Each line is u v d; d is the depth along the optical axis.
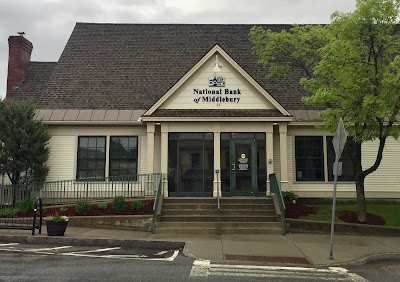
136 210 16.09
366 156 19.22
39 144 17.23
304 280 8.15
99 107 19.66
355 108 14.12
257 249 11.42
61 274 8.02
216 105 18.38
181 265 9.28
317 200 18.89
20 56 23.34
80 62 21.84
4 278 7.61
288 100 20.20
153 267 8.96
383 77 13.57
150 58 22.27
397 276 8.75
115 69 21.58
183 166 18.33
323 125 15.32
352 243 12.65
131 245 12.05
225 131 18.33
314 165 19.28
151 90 20.58
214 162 18.09
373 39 14.05
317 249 11.55
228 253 10.80
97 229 14.67
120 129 19.41
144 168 19.08
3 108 17.53
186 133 18.50
